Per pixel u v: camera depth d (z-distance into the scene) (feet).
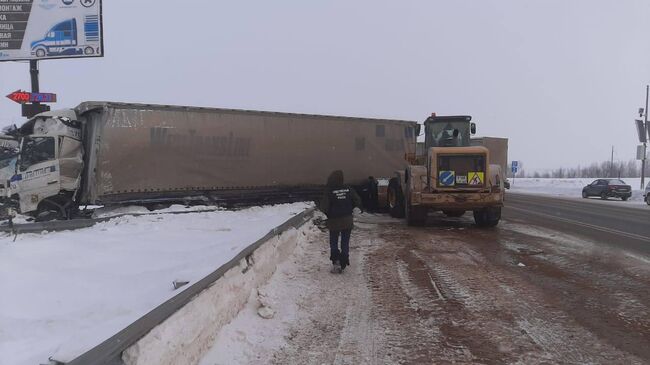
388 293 21.63
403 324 17.57
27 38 59.11
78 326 10.66
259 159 52.54
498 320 18.13
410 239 37.68
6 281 13.99
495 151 104.83
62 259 17.54
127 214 36.09
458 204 43.86
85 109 42.73
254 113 52.11
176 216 35.06
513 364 14.21
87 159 43.68
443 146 49.19
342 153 59.82
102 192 42.78
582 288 22.90
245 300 17.76
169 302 11.46
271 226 25.18
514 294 21.71
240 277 17.46
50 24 59.21
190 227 28.27
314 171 57.21
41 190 41.88
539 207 77.77
